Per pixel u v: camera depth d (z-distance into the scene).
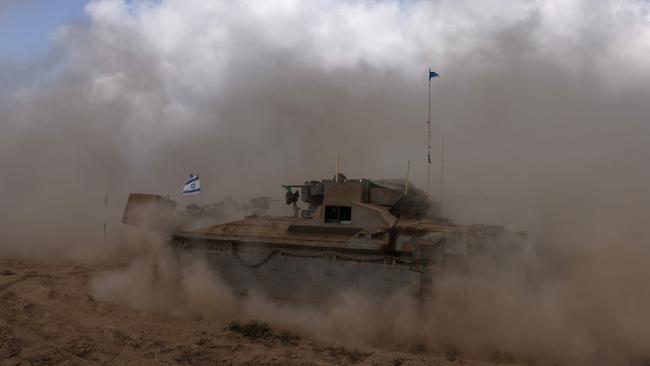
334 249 14.53
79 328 12.64
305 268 14.70
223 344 12.04
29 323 12.65
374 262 13.90
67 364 10.11
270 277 15.17
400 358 11.62
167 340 12.20
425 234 13.78
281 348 12.17
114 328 12.70
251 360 10.95
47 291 16.30
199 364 10.70
